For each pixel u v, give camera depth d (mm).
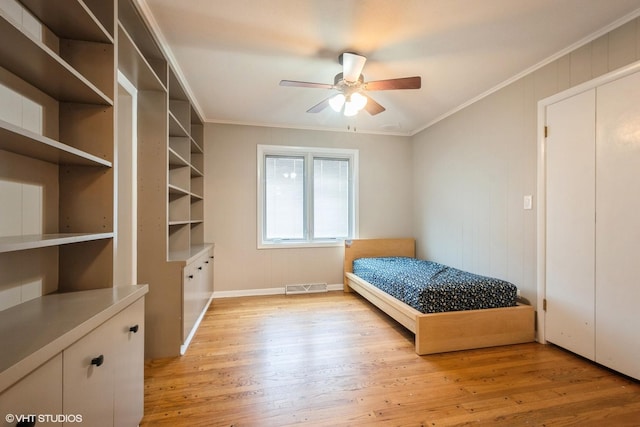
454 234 3650
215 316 3152
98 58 1428
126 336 1306
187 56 2338
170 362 2166
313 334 2682
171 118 2480
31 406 767
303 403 1691
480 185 3211
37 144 1036
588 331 2164
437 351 2309
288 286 4117
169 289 2270
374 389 1832
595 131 2109
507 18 1905
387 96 3199
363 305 3564
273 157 4207
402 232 4621
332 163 4422
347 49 2250
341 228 4457
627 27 1912
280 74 2646
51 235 1246
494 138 3012
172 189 2537
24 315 1059
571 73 2262
